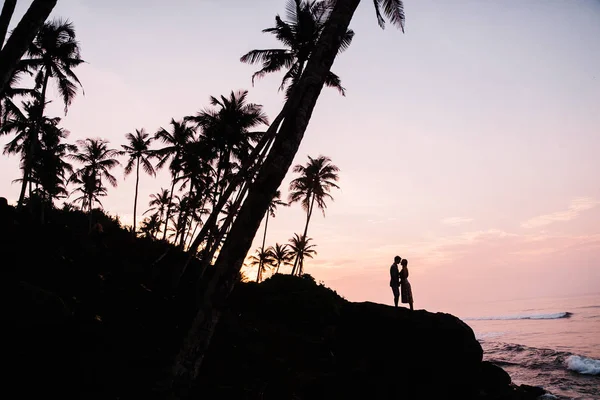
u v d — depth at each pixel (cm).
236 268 326
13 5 484
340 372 1221
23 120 2255
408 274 1362
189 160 2970
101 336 834
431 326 1279
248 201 345
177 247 2794
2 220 1223
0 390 529
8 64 444
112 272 1428
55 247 1245
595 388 1961
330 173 4134
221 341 1281
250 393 887
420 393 1172
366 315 1373
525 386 1845
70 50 2312
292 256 5628
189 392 290
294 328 1992
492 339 4800
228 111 2569
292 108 371
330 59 395
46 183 2917
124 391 644
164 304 1309
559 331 5141
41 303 759
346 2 419
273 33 2120
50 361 645
